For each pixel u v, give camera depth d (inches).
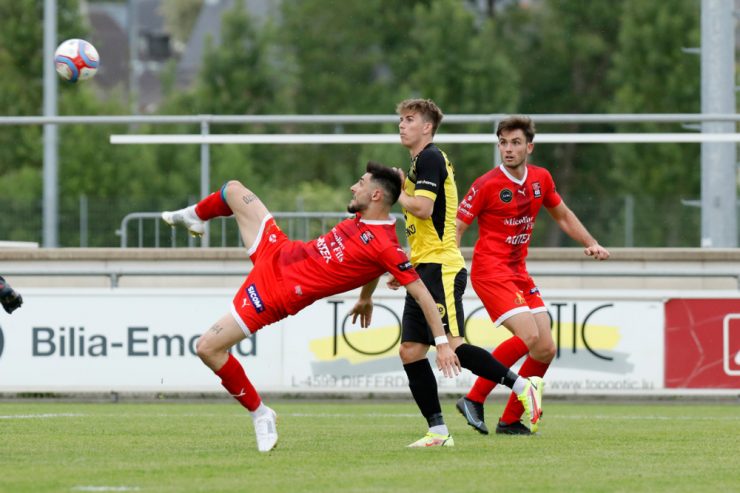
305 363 1268.5
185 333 1264.8
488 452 730.2
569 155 4628.4
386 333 1264.8
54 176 2122.3
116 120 1379.2
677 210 2317.9
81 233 2142.0
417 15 4116.6
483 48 4084.6
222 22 3902.6
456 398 1307.8
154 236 1611.7
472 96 4013.3
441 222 773.9
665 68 3929.6
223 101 3826.3
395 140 1350.9
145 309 1264.8
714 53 1683.1
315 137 1362.0
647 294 1261.1
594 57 4852.4
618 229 2290.8
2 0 3548.2
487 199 829.2
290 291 690.8
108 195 3161.9
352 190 698.2
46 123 1368.1
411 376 765.9
